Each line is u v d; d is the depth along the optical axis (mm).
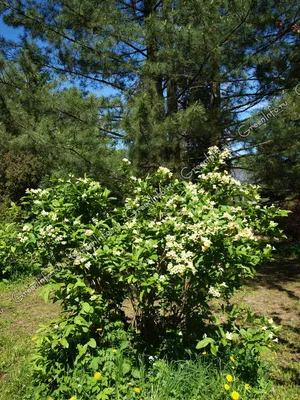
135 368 2557
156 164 5828
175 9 5469
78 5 5973
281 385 2895
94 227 2688
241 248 2600
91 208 3145
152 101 5492
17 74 6684
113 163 5234
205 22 5086
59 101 5785
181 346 2816
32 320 4406
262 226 3086
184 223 2713
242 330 2619
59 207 2949
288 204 8867
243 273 2812
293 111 5215
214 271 2693
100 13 5930
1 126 6918
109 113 5902
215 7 5094
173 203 2961
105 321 2877
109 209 3404
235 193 3275
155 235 2691
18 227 3182
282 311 4695
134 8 6633
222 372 2594
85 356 2494
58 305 4949
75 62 6863
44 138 5762
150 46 5895
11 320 4406
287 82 5980
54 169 6203
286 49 5957
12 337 3875
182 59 5324
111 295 3088
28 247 2752
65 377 2461
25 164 9906
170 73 5609
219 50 5254
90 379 2363
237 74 5863
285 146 5660
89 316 2541
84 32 6426
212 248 2502
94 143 5570
